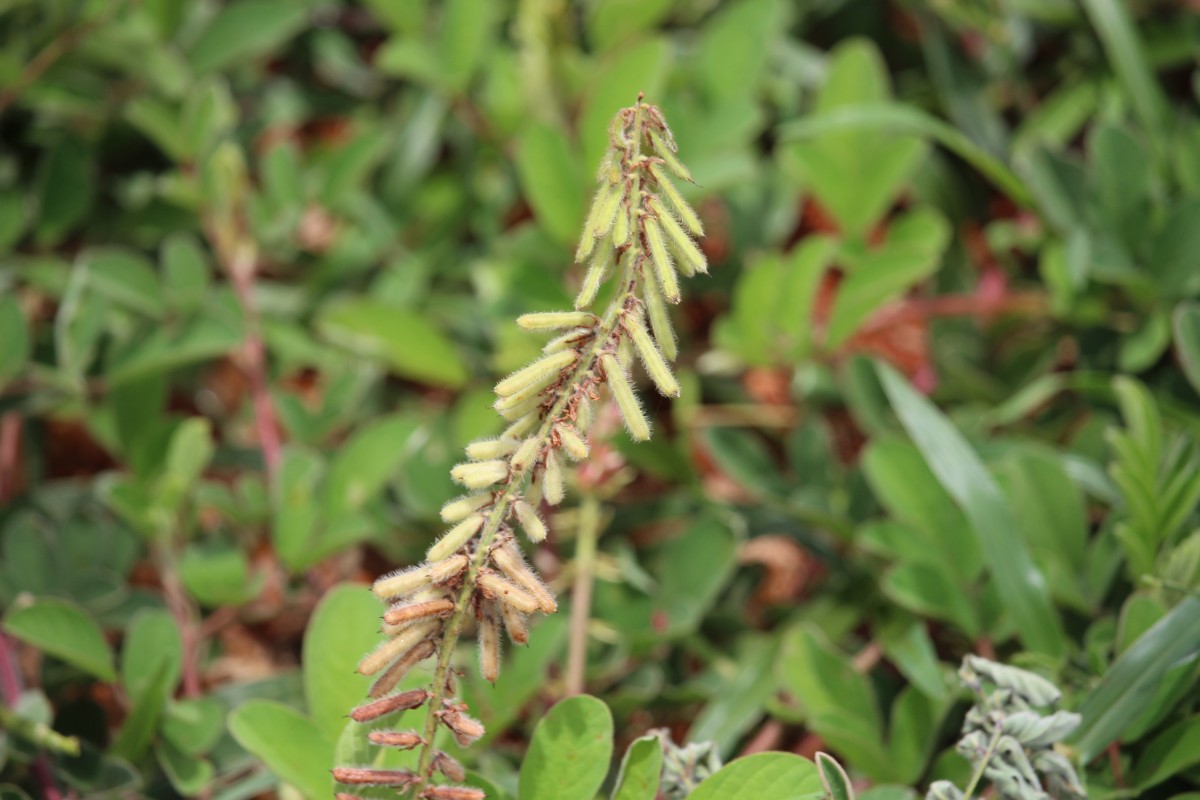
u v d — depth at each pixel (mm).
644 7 910
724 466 814
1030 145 832
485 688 720
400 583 582
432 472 805
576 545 809
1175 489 706
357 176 902
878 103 870
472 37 878
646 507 823
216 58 940
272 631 862
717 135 847
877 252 813
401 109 1010
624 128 583
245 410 930
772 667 755
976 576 733
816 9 1030
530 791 633
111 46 922
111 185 990
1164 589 697
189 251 837
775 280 820
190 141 881
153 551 812
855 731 709
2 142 983
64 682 760
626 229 581
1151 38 961
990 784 686
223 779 729
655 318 584
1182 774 687
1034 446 788
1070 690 706
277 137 1078
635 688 767
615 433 759
